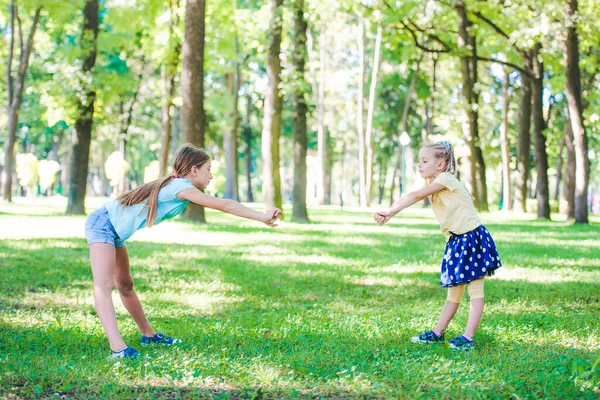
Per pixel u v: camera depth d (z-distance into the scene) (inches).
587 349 195.9
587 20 719.7
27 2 891.4
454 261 199.0
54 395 142.5
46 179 1785.2
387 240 598.5
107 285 179.9
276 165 812.0
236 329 221.5
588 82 1108.5
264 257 449.7
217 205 179.3
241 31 946.1
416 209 1636.3
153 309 262.8
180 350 188.7
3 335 205.5
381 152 2057.1
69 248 472.4
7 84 957.8
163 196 181.0
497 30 925.2
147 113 1902.1
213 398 142.9
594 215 1524.4
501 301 283.3
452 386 153.9
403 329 222.8
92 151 2255.2
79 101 863.7
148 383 153.7
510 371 168.2
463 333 203.8
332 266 408.5
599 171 2260.1
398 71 1636.3
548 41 813.2
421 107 1785.2
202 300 288.4
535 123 1024.2
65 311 254.2
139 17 909.8
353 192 2972.4
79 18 893.8
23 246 477.7
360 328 224.2
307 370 165.8
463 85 1112.2
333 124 1942.7
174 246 507.5
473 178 1152.8
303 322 235.9
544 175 1019.9
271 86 802.2
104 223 181.8
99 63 963.3
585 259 458.6
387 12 799.7
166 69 948.0
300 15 825.5
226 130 1286.9
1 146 2096.5
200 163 187.6
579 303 286.8
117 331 178.9
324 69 1657.2
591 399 146.3
